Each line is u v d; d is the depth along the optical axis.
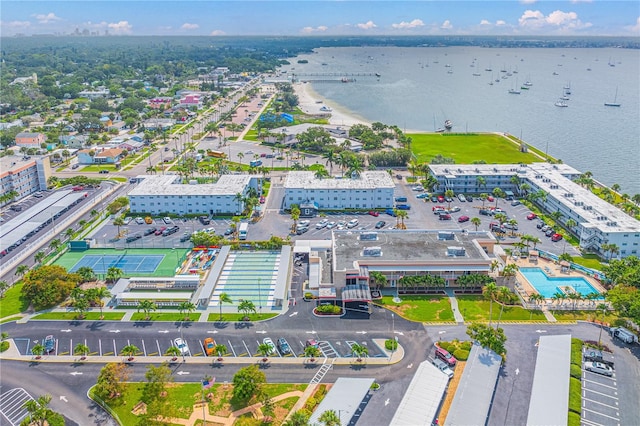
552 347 150.50
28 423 119.81
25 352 155.00
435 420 123.88
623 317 169.88
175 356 151.38
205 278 198.88
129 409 130.50
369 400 131.88
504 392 134.12
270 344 153.38
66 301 184.00
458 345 153.50
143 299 181.12
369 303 178.62
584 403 130.50
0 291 188.62
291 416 122.44
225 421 125.69
